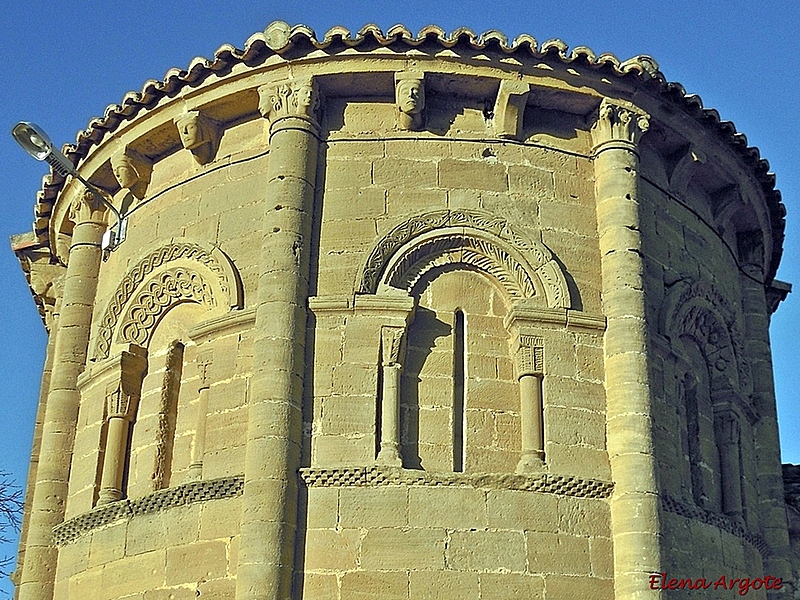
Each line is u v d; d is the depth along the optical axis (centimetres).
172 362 1883
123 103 1977
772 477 2161
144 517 1758
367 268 1780
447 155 1867
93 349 2022
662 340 1859
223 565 1650
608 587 1650
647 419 1730
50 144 1814
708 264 2056
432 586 1608
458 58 1856
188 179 1970
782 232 2325
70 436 2011
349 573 1616
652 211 1955
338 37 1842
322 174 1855
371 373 1722
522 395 1738
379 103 1902
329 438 1689
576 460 1711
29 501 2273
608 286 1822
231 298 1819
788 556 2108
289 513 1636
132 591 1725
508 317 1780
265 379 1695
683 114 1970
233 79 1905
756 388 2220
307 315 1758
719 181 2098
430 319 1777
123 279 1970
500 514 1648
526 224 1844
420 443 1708
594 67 1886
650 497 1683
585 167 1912
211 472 1728
